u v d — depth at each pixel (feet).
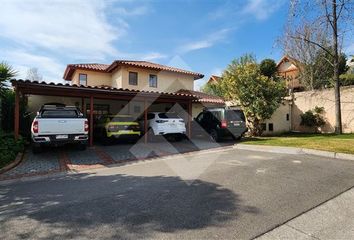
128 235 10.55
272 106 51.11
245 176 19.57
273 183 17.60
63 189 17.48
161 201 14.48
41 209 13.65
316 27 50.90
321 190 15.97
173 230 10.93
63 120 30.01
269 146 34.14
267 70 101.19
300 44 82.12
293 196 14.96
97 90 35.86
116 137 39.24
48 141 29.22
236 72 54.90
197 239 10.15
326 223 11.55
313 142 35.88
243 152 32.04
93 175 21.58
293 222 11.66
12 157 26.91
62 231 11.00
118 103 57.77
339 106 50.16
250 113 52.85
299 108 61.11
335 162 24.52
